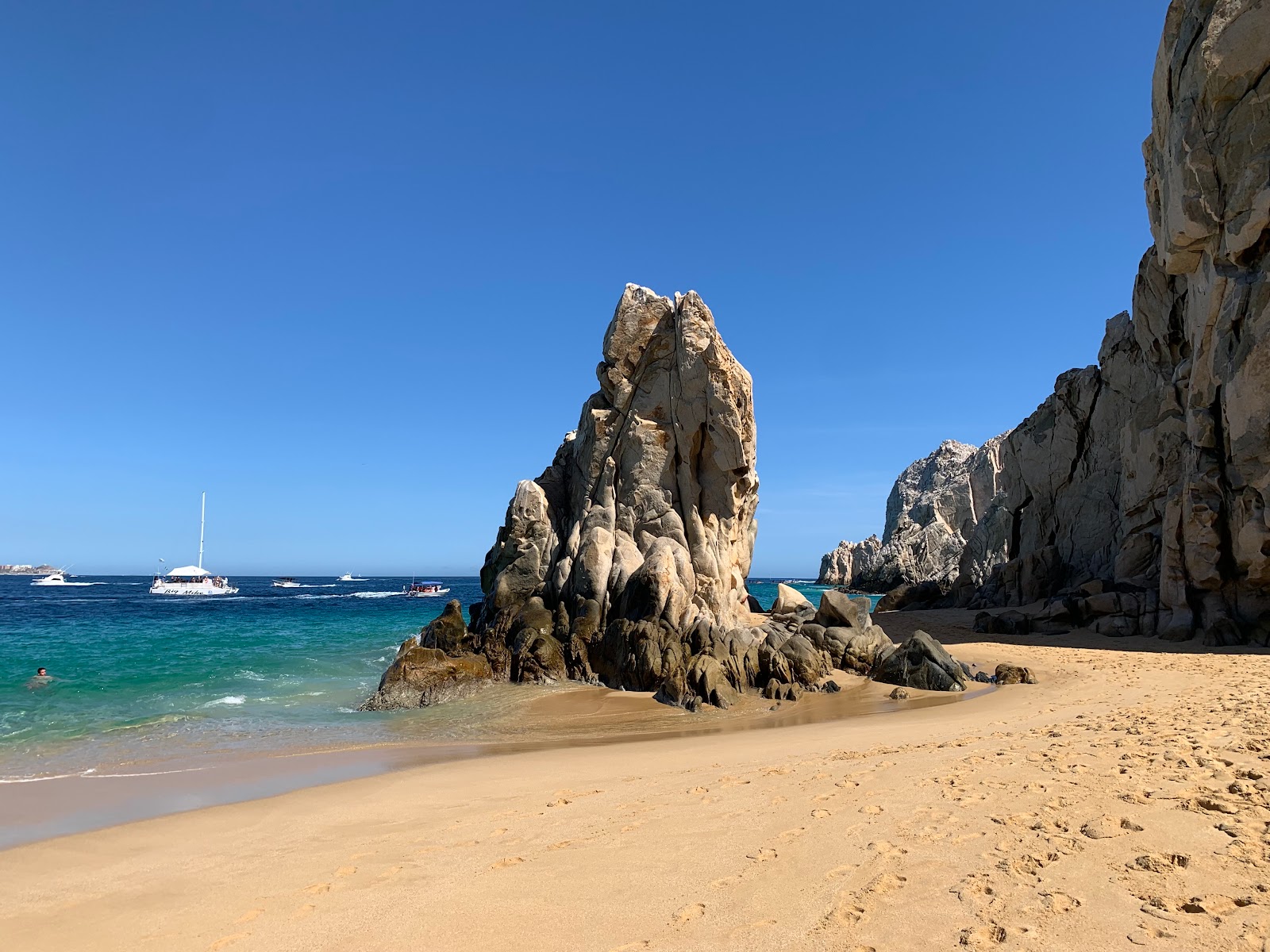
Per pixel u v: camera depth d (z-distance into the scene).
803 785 9.13
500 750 14.09
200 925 6.10
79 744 15.21
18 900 6.88
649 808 8.63
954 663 19.72
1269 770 7.77
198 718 17.98
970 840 6.54
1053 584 38.38
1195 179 25.77
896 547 94.19
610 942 5.18
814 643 22.27
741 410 25.59
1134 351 36.94
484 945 5.27
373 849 7.91
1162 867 5.68
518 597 25.66
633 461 25.52
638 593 21.69
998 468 87.81
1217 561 25.02
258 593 105.62
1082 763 8.82
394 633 39.69
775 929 5.19
